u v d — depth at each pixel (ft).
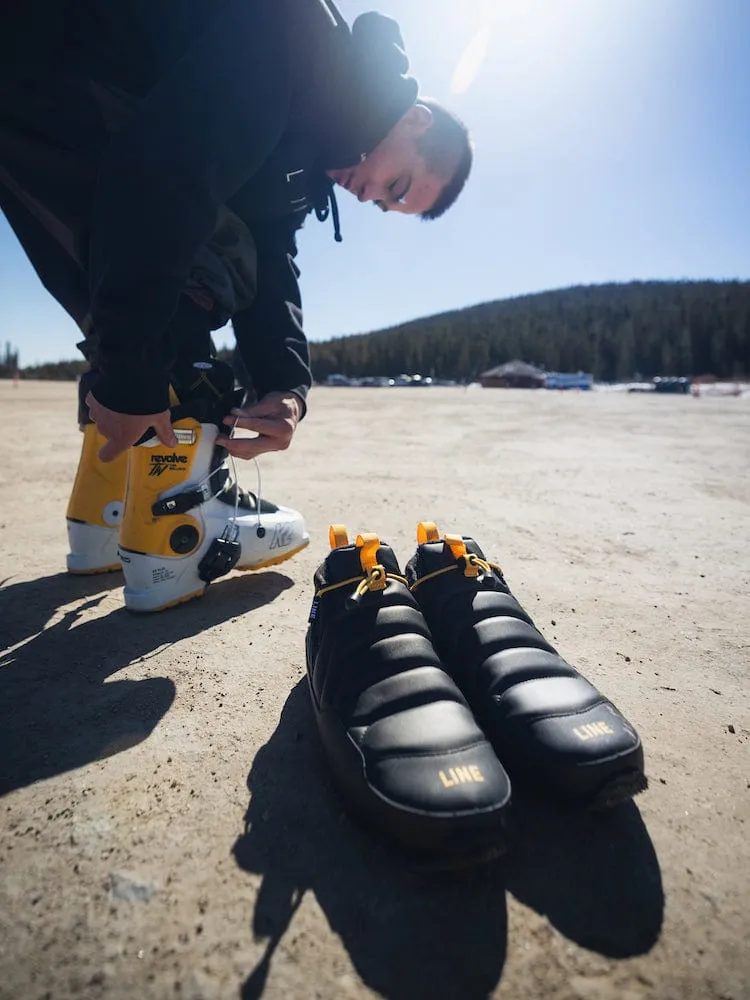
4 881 2.36
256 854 2.52
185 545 5.11
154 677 4.01
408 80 3.98
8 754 3.17
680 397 70.54
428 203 4.85
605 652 4.46
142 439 4.60
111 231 3.06
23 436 16.69
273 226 5.72
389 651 3.06
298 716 3.58
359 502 9.27
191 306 4.86
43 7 3.66
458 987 1.97
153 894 2.31
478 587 3.63
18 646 4.45
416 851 2.36
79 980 1.98
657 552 6.98
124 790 2.90
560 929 2.18
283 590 5.64
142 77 3.90
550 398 59.21
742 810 2.81
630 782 2.64
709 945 2.12
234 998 1.92
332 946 2.11
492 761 2.55
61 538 7.22
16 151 4.20
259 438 5.15
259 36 3.22
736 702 3.79
